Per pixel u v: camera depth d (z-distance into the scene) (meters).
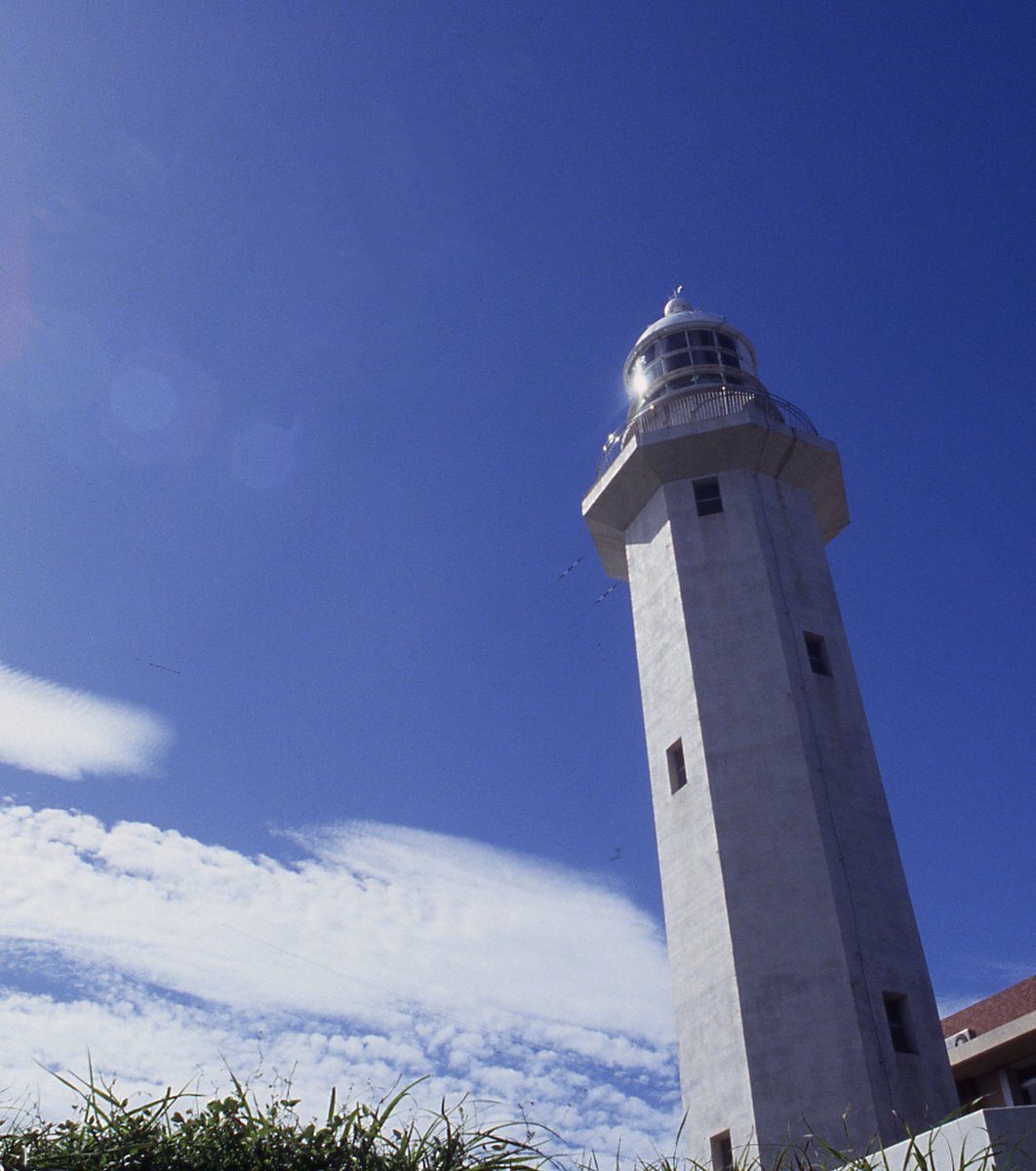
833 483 37.47
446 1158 9.08
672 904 30.64
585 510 38.69
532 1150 9.30
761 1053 26.69
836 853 29.19
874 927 28.38
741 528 35.16
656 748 33.31
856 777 31.09
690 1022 28.70
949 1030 35.44
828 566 35.66
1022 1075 29.50
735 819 30.09
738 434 35.97
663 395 39.56
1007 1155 11.56
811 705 31.81
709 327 41.25
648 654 35.06
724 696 32.19
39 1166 8.23
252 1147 8.94
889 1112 25.30
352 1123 9.29
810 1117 25.56
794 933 28.02
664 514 36.28
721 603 33.88
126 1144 8.60
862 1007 26.67
